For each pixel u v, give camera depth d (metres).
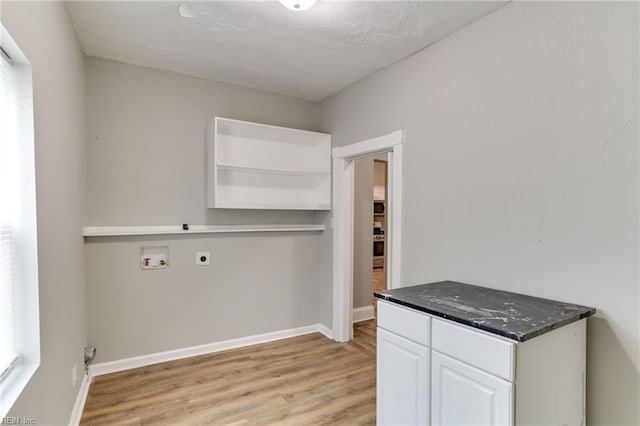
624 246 1.55
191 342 3.13
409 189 2.67
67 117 2.02
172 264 3.05
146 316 2.94
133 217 2.90
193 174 3.16
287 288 3.62
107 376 2.71
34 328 1.39
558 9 1.78
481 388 1.41
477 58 2.19
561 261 1.77
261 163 3.47
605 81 1.61
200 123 3.20
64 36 1.97
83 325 2.50
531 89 1.90
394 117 2.83
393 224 2.80
